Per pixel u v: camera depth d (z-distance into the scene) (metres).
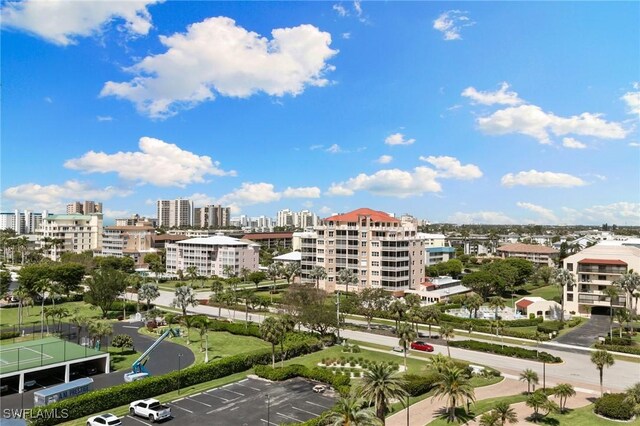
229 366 82.19
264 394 72.06
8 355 80.62
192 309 151.62
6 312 142.75
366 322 132.75
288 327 85.81
